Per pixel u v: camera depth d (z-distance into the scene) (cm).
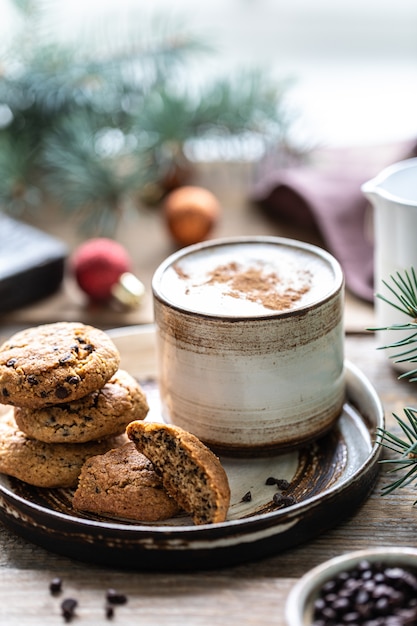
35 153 102
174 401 71
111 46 102
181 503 67
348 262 91
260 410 69
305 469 71
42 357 69
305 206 98
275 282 72
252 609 62
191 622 62
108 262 89
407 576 60
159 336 71
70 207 99
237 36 132
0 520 68
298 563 65
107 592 63
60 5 124
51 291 92
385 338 78
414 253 75
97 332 72
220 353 68
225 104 99
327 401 71
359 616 59
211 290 71
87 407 70
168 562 64
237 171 107
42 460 70
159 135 98
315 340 69
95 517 68
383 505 68
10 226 95
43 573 65
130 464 68
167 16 105
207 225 96
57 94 99
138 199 105
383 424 71
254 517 64
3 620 62
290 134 103
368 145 109
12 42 102
